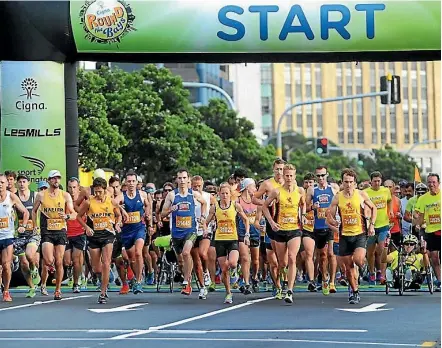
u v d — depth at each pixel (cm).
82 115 6200
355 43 3081
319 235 2631
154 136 6906
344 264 2316
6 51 3120
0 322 1977
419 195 2862
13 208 2489
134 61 3200
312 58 3139
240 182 2800
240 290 2681
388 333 1722
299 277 3133
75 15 3098
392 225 3008
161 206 3075
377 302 2361
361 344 1567
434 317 2000
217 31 3084
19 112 3128
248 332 1755
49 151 3144
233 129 9662
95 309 2231
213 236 2506
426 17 3062
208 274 2817
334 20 3066
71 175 3222
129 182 2695
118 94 6844
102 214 2403
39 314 2128
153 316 2061
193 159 7569
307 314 2075
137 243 2680
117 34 3095
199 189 2675
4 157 3142
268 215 2344
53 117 3147
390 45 3091
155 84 7431
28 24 3102
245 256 2612
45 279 2678
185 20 3086
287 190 2344
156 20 3094
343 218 2292
